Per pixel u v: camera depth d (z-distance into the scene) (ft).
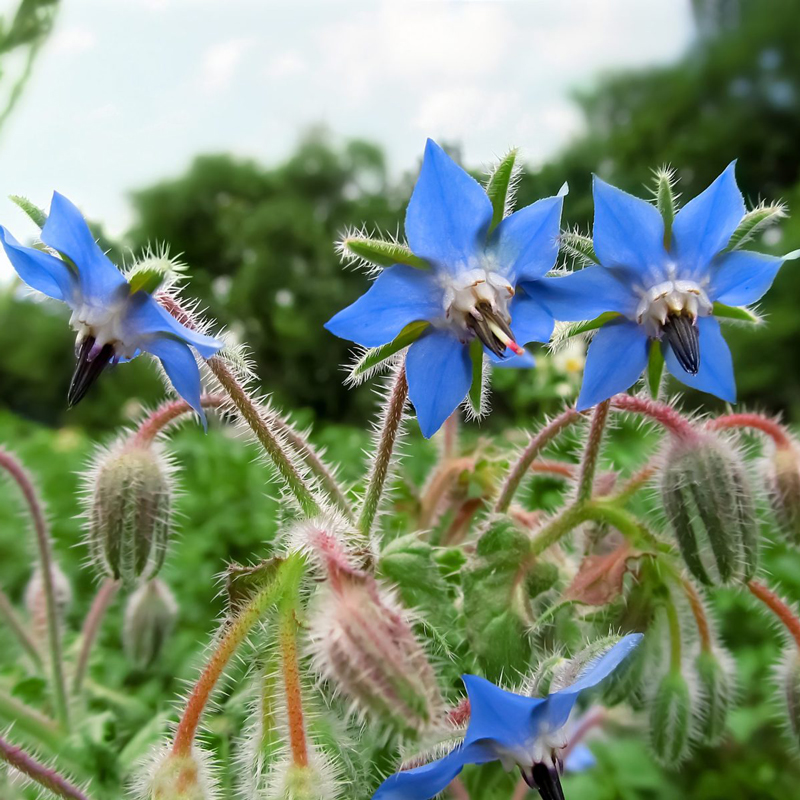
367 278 0.25
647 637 0.28
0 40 0.43
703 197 0.23
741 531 0.26
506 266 0.23
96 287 0.22
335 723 0.24
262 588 0.23
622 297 0.24
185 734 0.21
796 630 0.29
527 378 0.70
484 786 0.31
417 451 0.59
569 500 0.30
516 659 0.26
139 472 0.28
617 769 0.54
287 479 0.25
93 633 0.40
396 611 0.22
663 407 0.28
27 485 0.36
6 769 0.27
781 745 0.63
